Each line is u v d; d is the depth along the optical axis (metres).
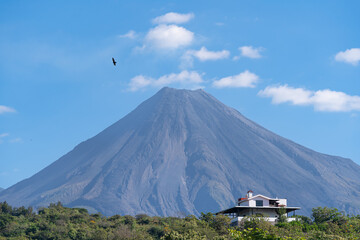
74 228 196.00
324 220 156.75
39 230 194.62
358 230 147.25
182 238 110.00
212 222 151.88
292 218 154.00
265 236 90.38
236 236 94.44
